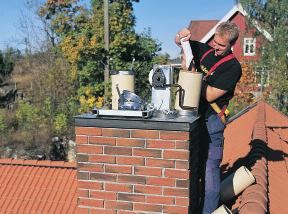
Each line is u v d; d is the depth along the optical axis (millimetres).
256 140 5719
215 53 3445
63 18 18438
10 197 8945
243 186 3818
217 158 3561
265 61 25344
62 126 18688
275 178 4707
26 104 20609
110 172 3355
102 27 17500
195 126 3275
